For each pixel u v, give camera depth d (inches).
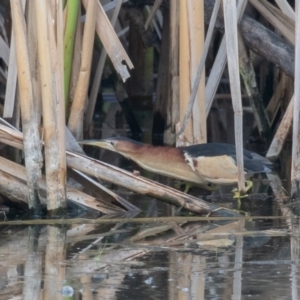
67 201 231.9
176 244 190.7
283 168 313.4
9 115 273.0
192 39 257.4
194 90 237.9
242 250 183.6
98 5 266.5
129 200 252.7
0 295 146.9
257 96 356.2
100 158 339.9
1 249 185.6
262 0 315.0
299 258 175.0
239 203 246.1
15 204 234.7
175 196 230.7
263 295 146.0
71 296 146.0
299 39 238.8
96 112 489.7
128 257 177.2
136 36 466.6
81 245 190.1
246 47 342.6
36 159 224.5
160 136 395.5
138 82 476.7
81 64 271.6
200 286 152.4
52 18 222.1
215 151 251.6
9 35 374.0
